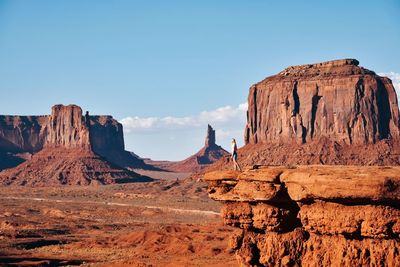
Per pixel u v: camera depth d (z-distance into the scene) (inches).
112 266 2906.0
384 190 1138.7
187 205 7628.0
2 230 5068.9
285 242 1354.6
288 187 1306.6
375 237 1169.4
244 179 1408.7
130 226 5615.2
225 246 3302.2
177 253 3331.7
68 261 3270.2
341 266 1212.5
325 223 1230.9
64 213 6998.0
